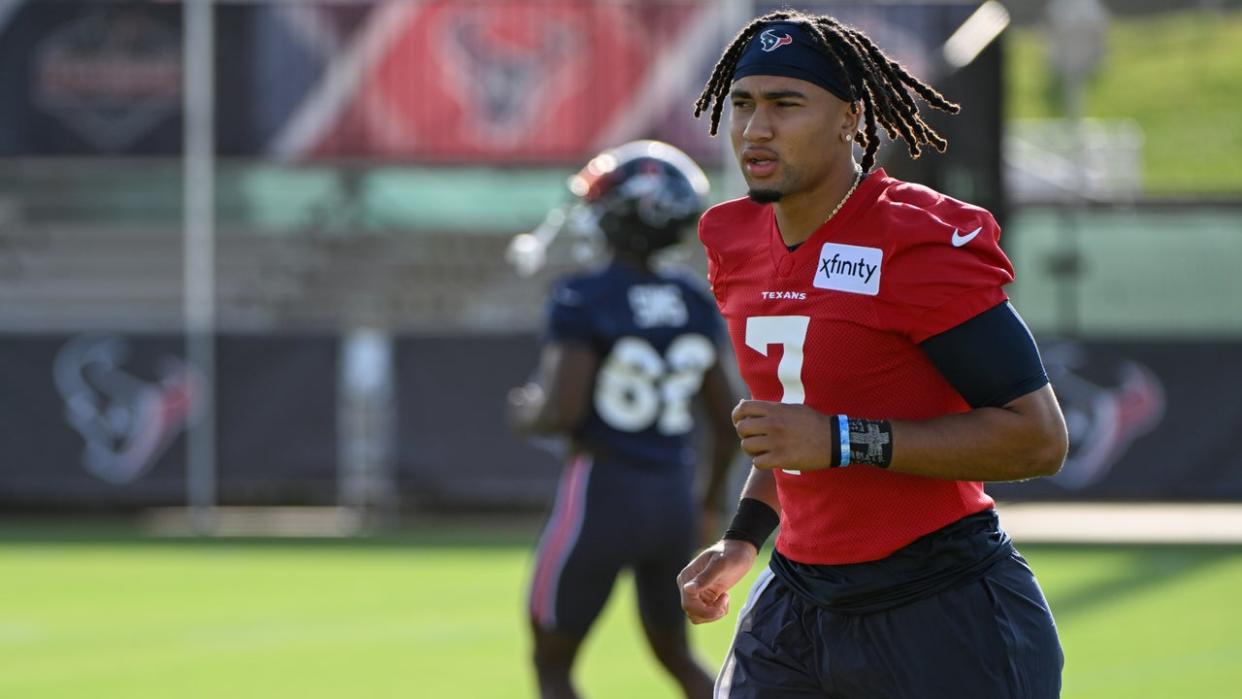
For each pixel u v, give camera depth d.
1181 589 38.81
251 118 51.56
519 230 59.28
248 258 58.75
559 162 52.03
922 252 12.24
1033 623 13.12
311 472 49.66
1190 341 47.75
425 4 51.88
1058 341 48.06
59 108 50.72
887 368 12.61
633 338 21.19
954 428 12.02
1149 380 47.84
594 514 20.84
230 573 41.88
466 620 34.81
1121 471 47.81
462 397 49.44
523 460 49.41
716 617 14.33
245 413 49.66
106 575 41.62
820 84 12.38
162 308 58.47
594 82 51.88
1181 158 95.25
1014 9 79.19
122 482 49.75
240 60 51.56
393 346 49.47
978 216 12.40
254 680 28.64
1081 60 77.56
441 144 52.09
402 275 58.75
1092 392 48.00
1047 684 13.12
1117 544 47.19
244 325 58.19
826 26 12.65
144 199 60.75
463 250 59.16
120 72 50.66
